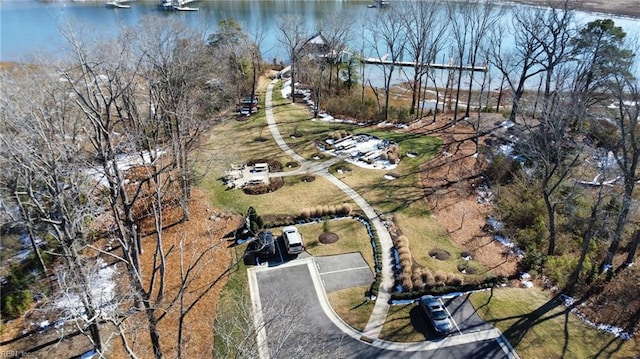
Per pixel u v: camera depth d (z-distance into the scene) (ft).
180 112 120.37
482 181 146.61
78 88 93.50
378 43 330.34
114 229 110.83
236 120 197.88
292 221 119.24
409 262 101.40
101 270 98.32
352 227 118.01
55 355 78.95
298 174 147.84
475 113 205.36
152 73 132.57
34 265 98.43
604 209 114.32
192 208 126.62
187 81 143.84
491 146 166.81
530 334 83.97
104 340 81.56
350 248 109.19
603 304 92.32
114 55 105.81
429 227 120.57
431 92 251.39
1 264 97.25
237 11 402.93
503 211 127.85
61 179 84.17
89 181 99.81
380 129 190.60
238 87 218.18
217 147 165.37
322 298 92.17
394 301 91.86
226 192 135.74
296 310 84.89
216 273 99.60
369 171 150.92
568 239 114.73
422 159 160.25
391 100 232.94
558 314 89.76
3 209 72.84
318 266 102.32
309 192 135.74
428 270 99.55
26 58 139.95
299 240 105.81
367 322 86.33
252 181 141.90
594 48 152.56
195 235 114.01
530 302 93.30
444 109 216.33
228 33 220.02
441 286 96.22
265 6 441.68
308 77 245.24
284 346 77.92
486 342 82.02
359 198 132.98
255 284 96.07
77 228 80.69
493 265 106.22
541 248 112.68
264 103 222.28
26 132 70.28
